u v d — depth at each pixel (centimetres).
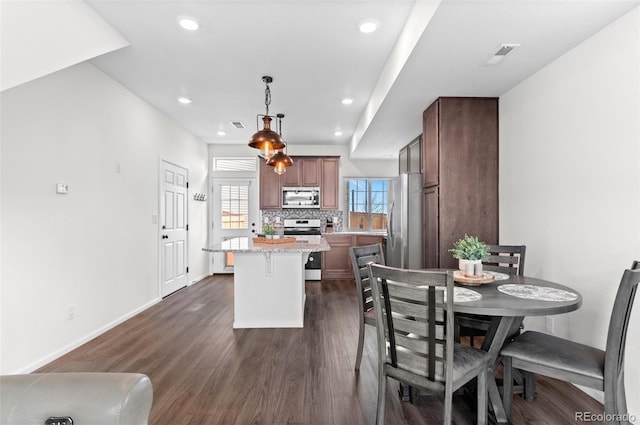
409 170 520
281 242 377
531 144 285
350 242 609
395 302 164
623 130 199
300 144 672
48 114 267
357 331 337
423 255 385
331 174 643
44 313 262
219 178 666
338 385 229
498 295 182
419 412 200
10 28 186
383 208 676
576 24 206
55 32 210
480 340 308
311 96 402
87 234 312
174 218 509
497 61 256
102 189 335
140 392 84
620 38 200
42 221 261
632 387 191
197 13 239
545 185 268
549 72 261
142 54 298
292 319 351
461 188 337
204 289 530
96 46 241
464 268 213
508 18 199
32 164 252
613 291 208
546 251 267
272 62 314
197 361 267
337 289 526
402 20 248
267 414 196
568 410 200
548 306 160
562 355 169
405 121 407
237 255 349
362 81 360
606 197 212
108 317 343
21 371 242
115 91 357
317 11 236
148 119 428
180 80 355
